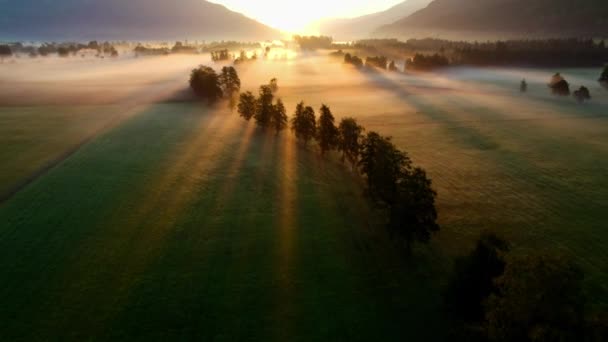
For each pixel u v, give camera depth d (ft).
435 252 136.26
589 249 137.28
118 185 182.39
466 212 165.78
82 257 128.06
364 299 112.37
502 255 96.07
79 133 271.28
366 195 156.15
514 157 235.61
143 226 147.54
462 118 341.00
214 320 103.50
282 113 283.38
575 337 64.23
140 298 110.52
